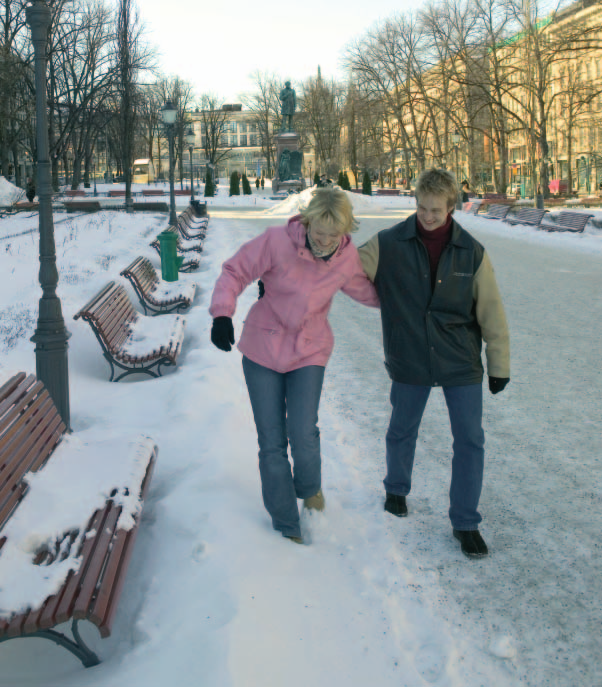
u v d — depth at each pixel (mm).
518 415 5527
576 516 3814
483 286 3273
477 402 3373
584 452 4742
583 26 36812
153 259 15148
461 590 3107
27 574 2566
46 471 3396
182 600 2871
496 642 2713
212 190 60219
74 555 2711
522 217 24266
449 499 3779
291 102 56094
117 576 2656
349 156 82125
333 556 3348
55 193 42750
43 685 2480
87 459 3650
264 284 3322
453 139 42656
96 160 102562
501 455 4715
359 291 3434
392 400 3639
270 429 3369
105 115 51969
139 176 89562
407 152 62469
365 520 3740
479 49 46594
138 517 3184
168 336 7129
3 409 3262
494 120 47969
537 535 3605
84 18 48000
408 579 3174
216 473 4059
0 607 2391
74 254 15516
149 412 5445
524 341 7949
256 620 2703
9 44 40688
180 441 4734
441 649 2705
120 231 22000
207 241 19672
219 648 2504
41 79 4867
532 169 41594
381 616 2885
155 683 2375
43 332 4898
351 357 7570
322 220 3004
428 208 3119
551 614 2938
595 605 2998
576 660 2658
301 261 3199
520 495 4086
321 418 5508
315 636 2699
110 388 6238
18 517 2965
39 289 11547
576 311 9602
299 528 3441
